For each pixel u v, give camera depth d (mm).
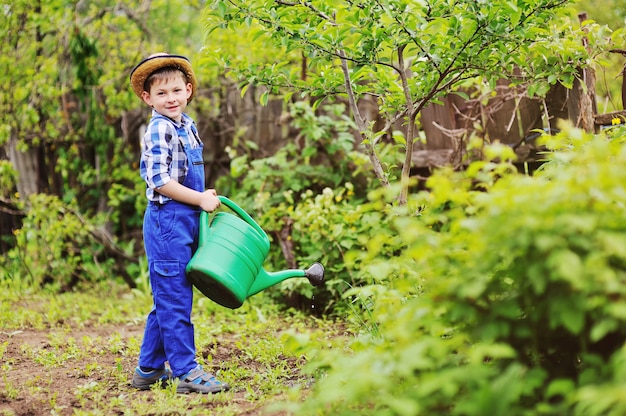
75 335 4328
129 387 3020
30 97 6582
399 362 1780
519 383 1656
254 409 2553
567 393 1757
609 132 3051
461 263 1952
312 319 4676
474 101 4609
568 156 1920
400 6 2988
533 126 4453
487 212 1869
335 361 2035
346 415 2027
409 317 1938
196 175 3029
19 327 4523
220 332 4238
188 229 2930
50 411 2627
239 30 5867
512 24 3047
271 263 5250
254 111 6133
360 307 4164
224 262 2818
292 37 3223
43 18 6414
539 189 1752
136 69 3049
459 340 1807
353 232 4602
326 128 5281
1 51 6426
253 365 3336
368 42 3197
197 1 7328
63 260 6215
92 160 6914
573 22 4445
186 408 2592
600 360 1771
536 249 1777
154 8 7469
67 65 6746
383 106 3721
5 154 6867
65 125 6730
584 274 1667
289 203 5512
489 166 1938
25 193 6727
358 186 5344
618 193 1710
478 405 1655
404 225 1975
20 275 6367
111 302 5547
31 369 3338
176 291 2877
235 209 3014
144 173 2938
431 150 4926
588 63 3396
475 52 3176
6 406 2658
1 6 6297
